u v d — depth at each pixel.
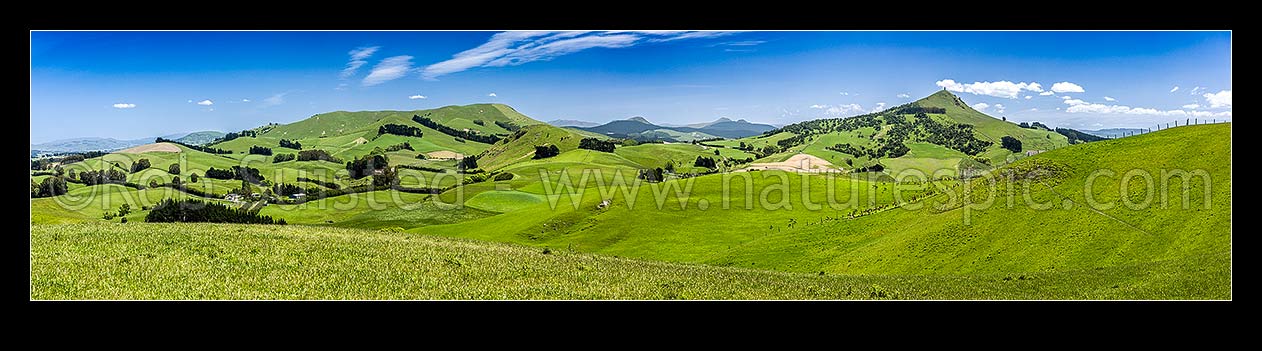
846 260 72.69
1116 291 30.25
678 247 101.44
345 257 34.06
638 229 111.56
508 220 131.00
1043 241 57.53
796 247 84.25
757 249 87.38
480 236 122.06
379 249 37.19
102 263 28.55
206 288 25.55
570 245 108.50
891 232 77.94
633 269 38.41
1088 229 56.44
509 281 31.36
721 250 94.81
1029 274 40.22
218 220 111.69
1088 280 35.66
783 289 32.81
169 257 30.80
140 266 28.56
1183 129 72.12
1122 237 52.31
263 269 29.94
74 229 37.59
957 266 59.59
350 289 27.12
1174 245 47.06
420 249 38.47
